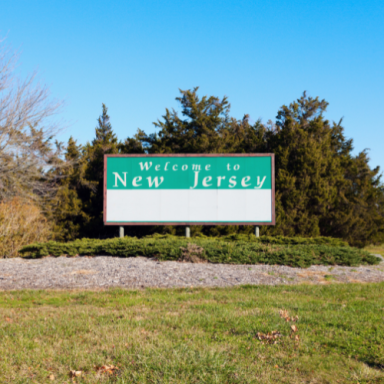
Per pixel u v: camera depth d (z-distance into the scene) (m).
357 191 26.27
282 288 9.91
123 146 31.55
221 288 9.95
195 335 5.84
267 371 4.62
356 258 13.70
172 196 18.14
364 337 5.87
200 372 4.49
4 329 6.15
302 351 5.34
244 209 18.05
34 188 23.97
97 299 8.53
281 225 22.41
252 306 7.85
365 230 24.84
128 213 18.14
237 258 12.93
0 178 21.30
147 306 7.86
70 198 26.73
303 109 34.38
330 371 4.69
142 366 4.64
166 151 26.78
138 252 13.76
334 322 6.64
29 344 5.45
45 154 23.11
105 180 18.23
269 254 13.11
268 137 29.58
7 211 17.81
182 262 12.83
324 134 27.92
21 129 21.61
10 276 11.23
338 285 10.41
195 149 25.36
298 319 6.76
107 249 13.91
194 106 29.94
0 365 4.68
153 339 5.59
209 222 18.05
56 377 4.46
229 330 6.20
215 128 31.19
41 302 8.27
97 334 5.88
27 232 18.34
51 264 12.58
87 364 4.75
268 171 18.11
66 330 6.11
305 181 23.50
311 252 13.43
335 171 24.97
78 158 28.47
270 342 5.66
